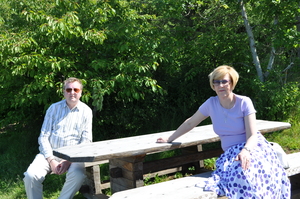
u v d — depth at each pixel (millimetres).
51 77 5246
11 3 5984
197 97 7027
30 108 6883
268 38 6500
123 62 5562
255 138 2777
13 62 5199
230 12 7293
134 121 6730
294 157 3584
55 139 3664
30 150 6715
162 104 6926
